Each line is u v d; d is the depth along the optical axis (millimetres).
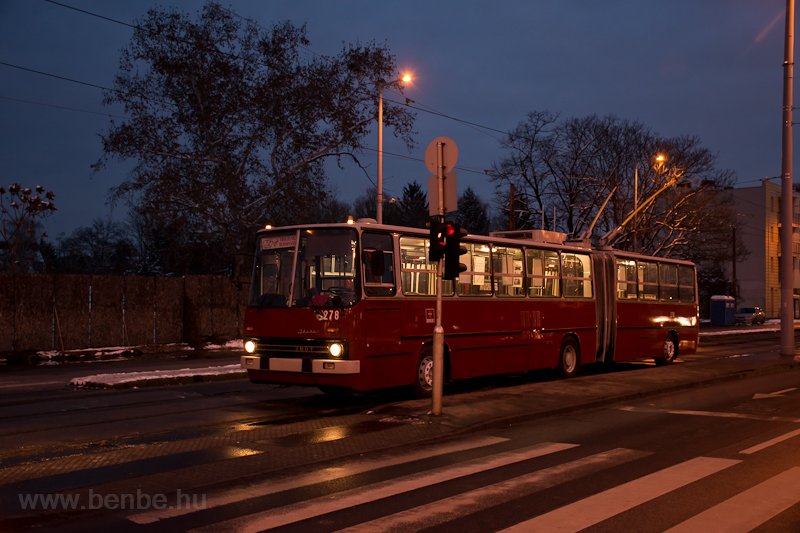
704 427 11266
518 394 14164
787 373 20188
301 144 35688
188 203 34469
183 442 9562
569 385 15648
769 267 78688
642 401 14266
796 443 9977
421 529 6141
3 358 23844
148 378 16516
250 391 15625
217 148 35000
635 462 8766
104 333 27953
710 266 76312
